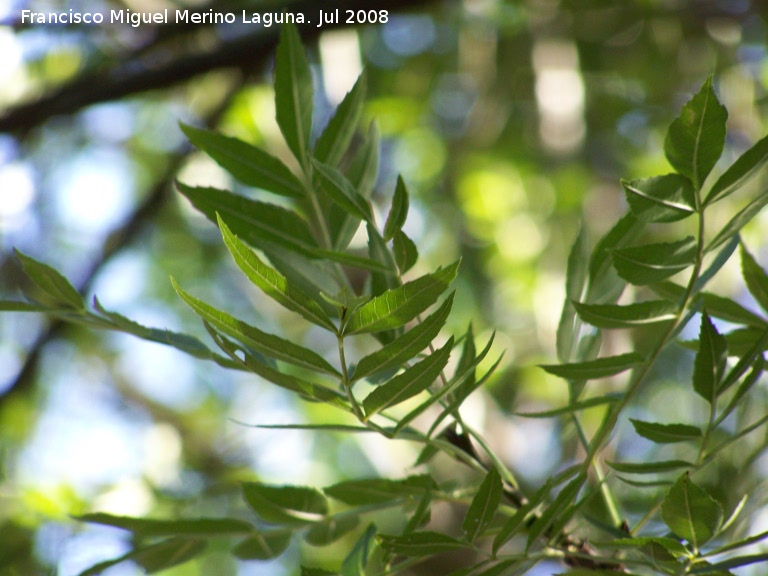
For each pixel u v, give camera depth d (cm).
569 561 110
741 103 320
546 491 105
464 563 190
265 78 275
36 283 109
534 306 332
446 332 344
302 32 206
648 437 108
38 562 200
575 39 334
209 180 282
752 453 119
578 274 113
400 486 112
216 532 112
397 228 108
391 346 103
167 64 207
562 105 330
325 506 113
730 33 330
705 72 337
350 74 240
